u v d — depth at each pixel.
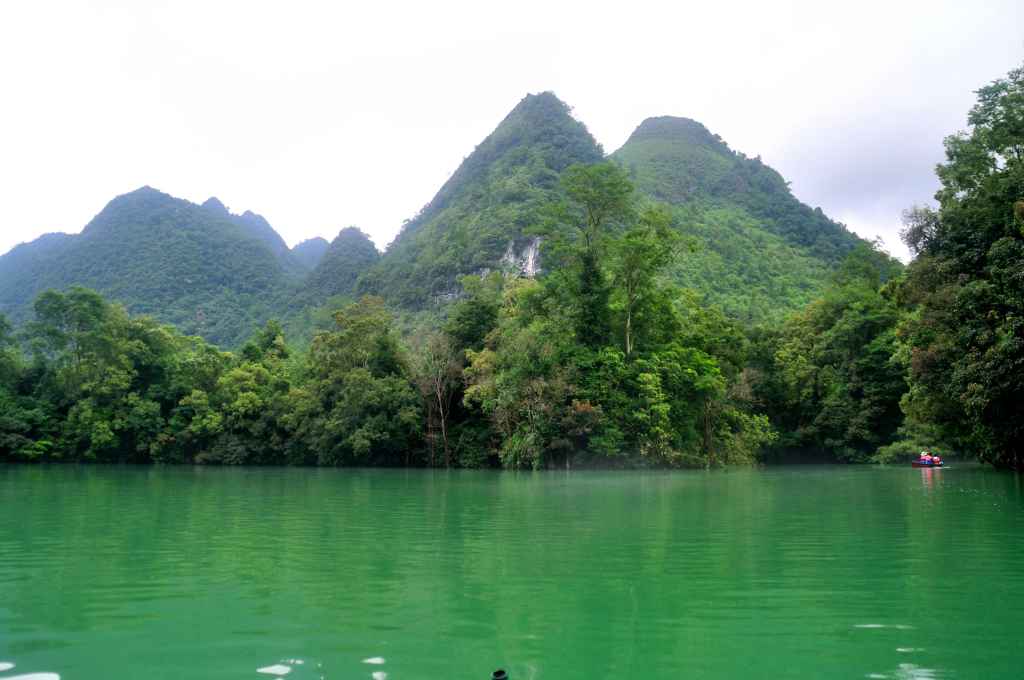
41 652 4.66
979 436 28.64
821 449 54.69
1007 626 5.21
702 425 42.75
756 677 4.08
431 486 24.39
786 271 136.50
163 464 55.19
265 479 30.42
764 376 53.09
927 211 29.03
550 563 7.97
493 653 4.57
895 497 17.59
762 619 5.44
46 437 54.22
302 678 4.08
